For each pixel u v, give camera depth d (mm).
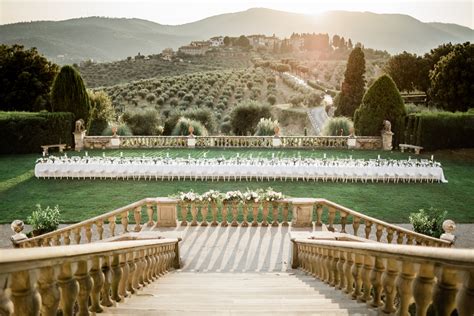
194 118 41219
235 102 63625
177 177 20953
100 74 105875
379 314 4137
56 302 3000
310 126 54875
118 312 4199
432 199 17953
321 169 20656
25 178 20938
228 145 28875
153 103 58875
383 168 20625
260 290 6500
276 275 9547
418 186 20062
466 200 17844
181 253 11781
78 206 16719
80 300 3621
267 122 33156
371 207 16781
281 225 13945
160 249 8969
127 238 10766
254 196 13586
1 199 17562
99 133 38406
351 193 18703
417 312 3100
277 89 79250
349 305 4734
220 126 45062
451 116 27516
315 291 6367
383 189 19438
